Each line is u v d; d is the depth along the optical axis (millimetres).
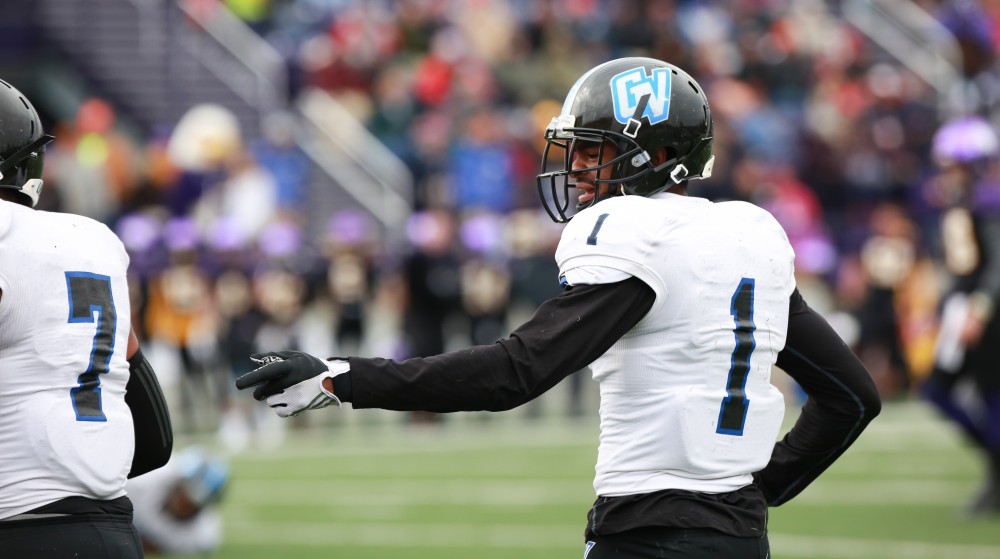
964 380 29688
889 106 75750
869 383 12758
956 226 29734
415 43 72812
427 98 68688
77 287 12234
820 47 79438
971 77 40812
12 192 12828
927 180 60094
